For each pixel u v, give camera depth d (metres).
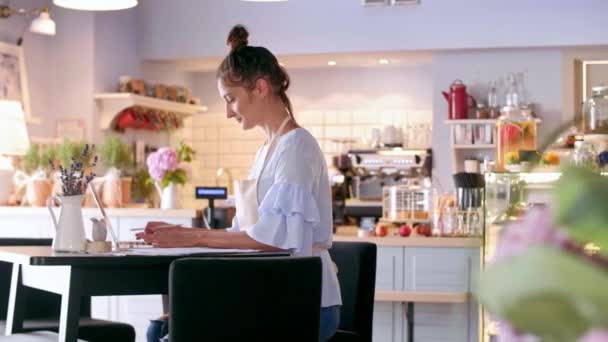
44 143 7.00
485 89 7.49
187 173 5.32
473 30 7.27
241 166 9.19
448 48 7.32
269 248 2.48
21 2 6.91
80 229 2.59
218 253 2.44
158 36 7.86
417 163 8.11
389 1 7.40
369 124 8.94
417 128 8.27
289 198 2.47
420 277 4.66
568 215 0.32
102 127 7.28
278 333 2.24
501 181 3.35
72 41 7.27
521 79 7.29
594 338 0.30
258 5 7.67
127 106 7.20
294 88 9.11
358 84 8.99
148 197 7.04
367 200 8.23
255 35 7.66
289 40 7.60
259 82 2.54
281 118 2.59
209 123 9.23
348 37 7.49
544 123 7.40
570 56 7.39
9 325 2.89
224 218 5.07
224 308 2.19
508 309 0.31
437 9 7.33
